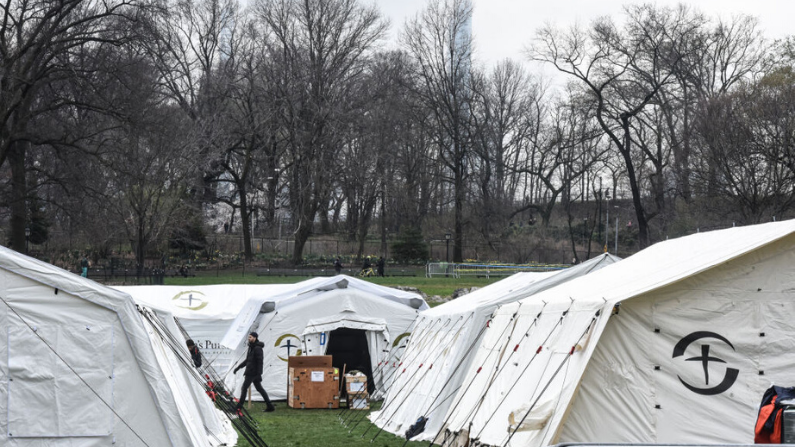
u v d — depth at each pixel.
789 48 59.00
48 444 10.57
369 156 64.81
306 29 62.09
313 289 23.03
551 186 78.69
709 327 10.54
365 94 63.69
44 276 10.77
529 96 78.06
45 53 44.19
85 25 44.19
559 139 77.00
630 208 76.62
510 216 77.75
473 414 12.96
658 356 10.41
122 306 10.96
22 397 10.58
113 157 46.91
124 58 45.25
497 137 76.69
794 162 47.28
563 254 71.75
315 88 61.62
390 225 80.31
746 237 11.21
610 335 10.45
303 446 14.32
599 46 61.66
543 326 11.84
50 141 44.47
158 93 56.53
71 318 10.82
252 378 19.72
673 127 64.75
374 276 58.56
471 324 15.55
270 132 62.47
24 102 43.88
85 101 45.72
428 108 69.88
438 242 73.69
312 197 62.53
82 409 10.71
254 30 63.53
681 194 58.69
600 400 10.31
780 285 10.70
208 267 59.75
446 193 73.94
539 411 10.14
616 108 63.38
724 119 50.34
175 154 53.53
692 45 60.00
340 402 22.42
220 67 65.31
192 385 14.66
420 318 21.55
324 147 61.59
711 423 10.27
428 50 69.56
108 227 50.47
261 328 22.67
